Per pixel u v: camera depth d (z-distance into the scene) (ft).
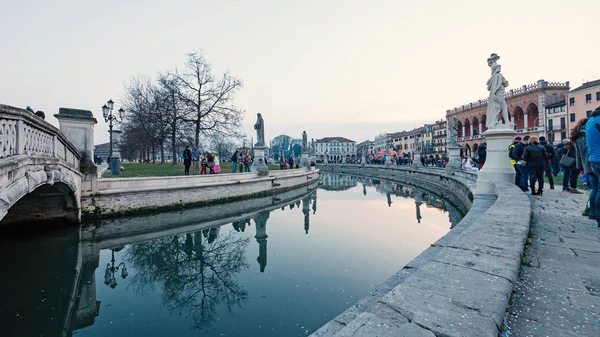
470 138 208.85
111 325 16.67
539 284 9.09
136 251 30.58
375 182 113.09
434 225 37.22
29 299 19.86
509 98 189.26
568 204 22.49
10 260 26.81
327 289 19.89
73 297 20.42
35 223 34.88
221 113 100.58
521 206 16.78
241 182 59.82
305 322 16.05
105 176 61.31
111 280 23.70
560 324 6.97
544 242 13.09
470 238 11.41
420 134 313.32
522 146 31.65
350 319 9.87
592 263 10.65
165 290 22.00
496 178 28.96
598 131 14.65
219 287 21.39
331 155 433.89
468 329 5.77
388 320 6.26
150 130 101.55
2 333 15.83
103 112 64.64
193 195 50.47
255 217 46.83
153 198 44.88
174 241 33.94
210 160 67.15
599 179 14.96
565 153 29.71
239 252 29.60
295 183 84.64
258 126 70.28
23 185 17.63
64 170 29.43
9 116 16.35
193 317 17.46
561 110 160.76
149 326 16.52
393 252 26.99
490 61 30.76
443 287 7.58
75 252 29.25
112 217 40.45
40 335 15.67
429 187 80.79
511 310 7.69
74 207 36.27
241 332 15.42
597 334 6.54
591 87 146.51
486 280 7.90
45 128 23.39
